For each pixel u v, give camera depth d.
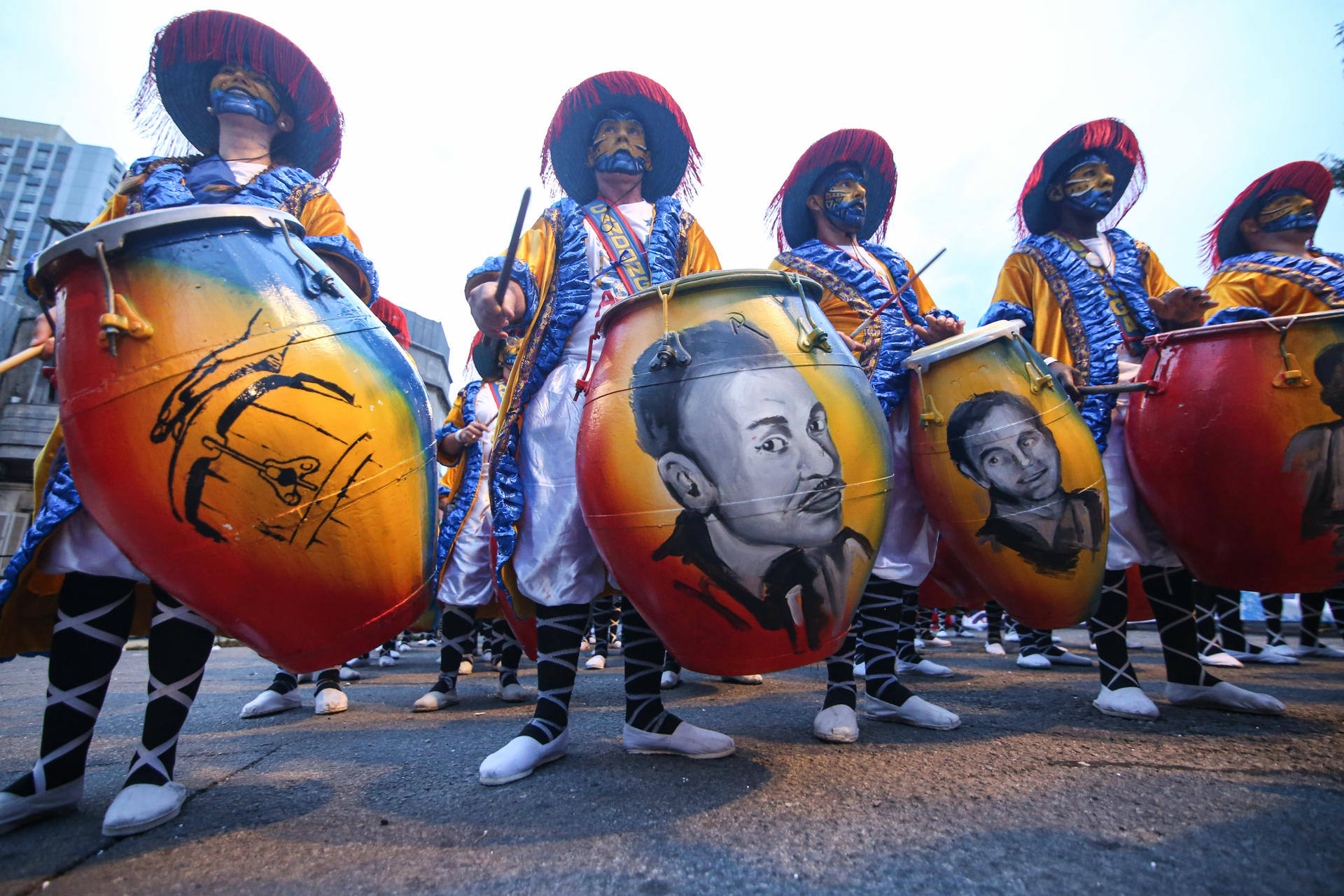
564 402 2.14
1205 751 1.93
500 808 1.61
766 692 3.65
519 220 1.92
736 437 1.45
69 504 1.57
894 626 2.64
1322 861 1.20
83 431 1.30
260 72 2.35
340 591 1.35
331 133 2.62
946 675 4.02
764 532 1.42
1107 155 3.22
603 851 1.33
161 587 1.40
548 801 1.65
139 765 1.57
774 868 1.23
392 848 1.39
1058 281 2.96
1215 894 1.10
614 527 1.56
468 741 2.43
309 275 1.48
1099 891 1.12
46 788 1.56
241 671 5.61
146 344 1.30
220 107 2.29
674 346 1.57
